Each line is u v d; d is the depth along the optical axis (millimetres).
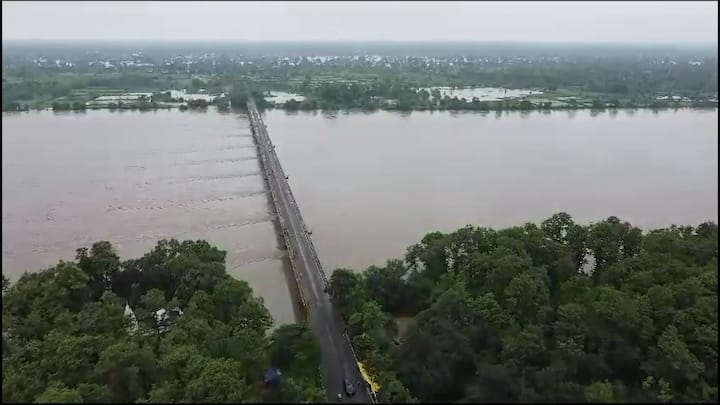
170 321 86562
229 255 121000
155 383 69125
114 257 99375
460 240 103125
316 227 136250
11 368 71312
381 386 71062
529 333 73250
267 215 143625
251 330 79000
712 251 96312
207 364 69250
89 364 72500
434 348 71125
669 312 79875
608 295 82062
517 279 85312
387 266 102000
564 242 106062
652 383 70312
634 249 104125
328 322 90688
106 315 82438
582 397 62625
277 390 66312
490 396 63062
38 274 92688
